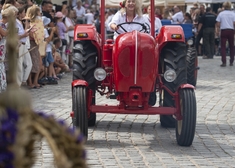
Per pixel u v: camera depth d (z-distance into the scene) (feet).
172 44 34.58
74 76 33.96
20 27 48.29
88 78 33.88
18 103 9.54
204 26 103.71
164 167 27.45
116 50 30.14
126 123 39.37
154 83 30.55
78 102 30.86
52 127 9.25
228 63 94.58
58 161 8.84
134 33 30.55
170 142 33.35
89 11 111.65
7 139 9.06
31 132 9.21
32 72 56.29
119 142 33.17
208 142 33.58
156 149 31.42
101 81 34.37
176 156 29.81
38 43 54.80
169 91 32.58
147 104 31.30
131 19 35.01
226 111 45.57
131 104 30.55
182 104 31.22
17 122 9.31
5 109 9.42
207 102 50.16
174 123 37.58
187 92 31.12
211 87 61.21
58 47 68.49
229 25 87.20
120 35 31.04
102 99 51.19
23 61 53.11
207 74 75.56
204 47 104.68
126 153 30.37
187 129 30.91
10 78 9.75
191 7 127.13
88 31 34.32
